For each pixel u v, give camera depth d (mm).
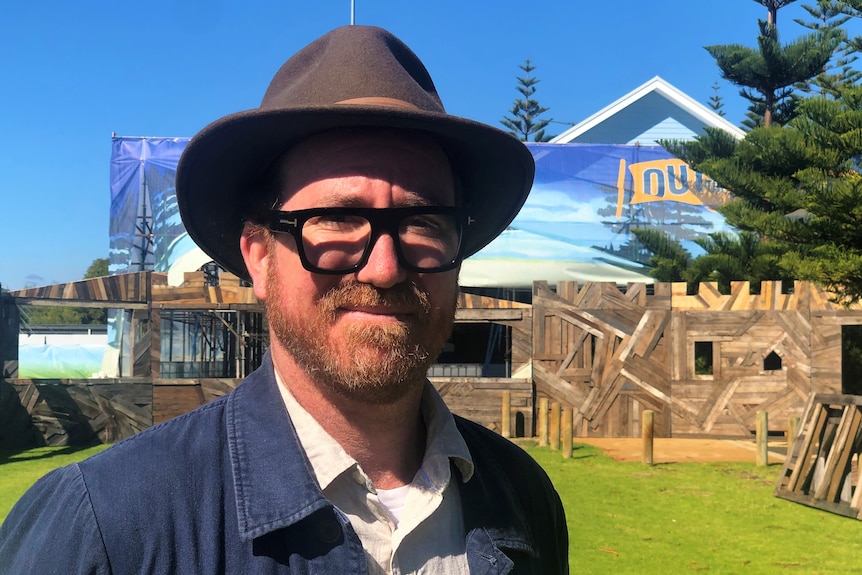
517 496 1809
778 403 12031
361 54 1496
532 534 1812
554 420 10469
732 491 7773
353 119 1394
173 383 11609
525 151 1719
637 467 9133
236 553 1276
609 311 12203
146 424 11484
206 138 1486
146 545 1217
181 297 11656
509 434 11656
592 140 21609
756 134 11867
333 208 1411
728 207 12961
